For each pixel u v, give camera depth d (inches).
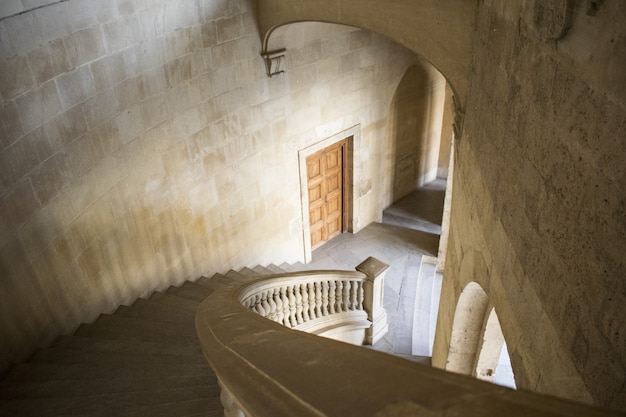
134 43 232.7
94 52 212.2
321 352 39.5
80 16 202.5
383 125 426.6
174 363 175.8
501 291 118.8
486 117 139.5
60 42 194.7
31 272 187.8
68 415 139.1
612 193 64.7
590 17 70.9
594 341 69.3
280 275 220.4
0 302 171.9
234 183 321.4
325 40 341.7
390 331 325.1
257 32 297.7
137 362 177.0
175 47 256.2
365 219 460.1
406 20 199.3
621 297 61.9
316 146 373.7
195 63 270.1
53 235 199.8
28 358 184.2
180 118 270.7
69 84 201.6
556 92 84.7
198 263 309.6
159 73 251.0
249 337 56.3
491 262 129.0
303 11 263.9
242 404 39.2
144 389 154.2
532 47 97.7
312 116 359.3
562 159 82.0
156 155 261.1
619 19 62.6
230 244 333.4
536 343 93.4
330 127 377.7
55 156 197.8
